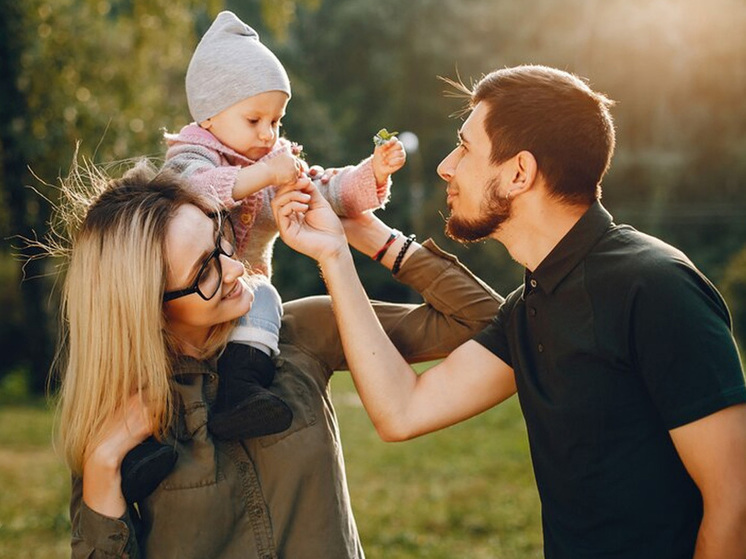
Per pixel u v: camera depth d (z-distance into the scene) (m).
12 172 12.17
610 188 33.66
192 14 13.10
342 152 35.50
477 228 2.32
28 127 11.76
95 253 2.03
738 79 33.78
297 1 12.76
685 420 1.96
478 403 2.39
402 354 2.54
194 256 2.03
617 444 2.09
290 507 2.10
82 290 2.03
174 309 2.06
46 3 11.77
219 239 2.09
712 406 1.94
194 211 2.08
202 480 2.03
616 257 2.11
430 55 37.25
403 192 34.19
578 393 2.12
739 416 1.95
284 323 2.38
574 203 2.23
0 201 12.91
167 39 12.73
